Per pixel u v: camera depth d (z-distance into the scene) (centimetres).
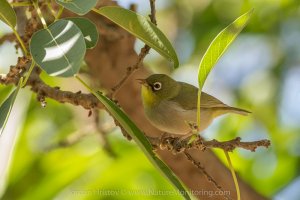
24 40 785
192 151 1007
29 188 1209
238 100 1469
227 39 618
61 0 567
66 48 536
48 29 556
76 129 1323
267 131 1401
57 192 1209
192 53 1449
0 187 1015
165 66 1477
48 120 1320
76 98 780
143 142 590
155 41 667
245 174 1297
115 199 1210
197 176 1019
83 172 1218
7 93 1121
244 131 1398
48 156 1224
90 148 1229
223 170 1034
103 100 601
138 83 1085
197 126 643
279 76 1453
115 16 664
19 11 930
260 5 1432
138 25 665
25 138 1248
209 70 628
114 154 1134
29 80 795
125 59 1089
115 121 699
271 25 1445
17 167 1212
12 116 934
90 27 669
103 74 1100
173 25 1481
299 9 1430
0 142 914
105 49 1077
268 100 1440
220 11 1446
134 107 1098
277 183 1318
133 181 1215
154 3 723
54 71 521
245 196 1045
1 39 985
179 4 1487
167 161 1017
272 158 1340
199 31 1446
